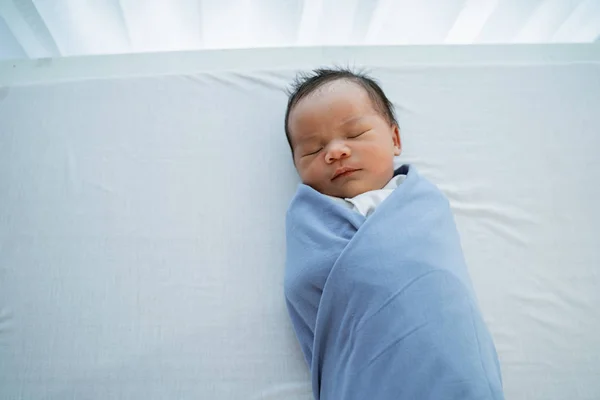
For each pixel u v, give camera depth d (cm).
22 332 77
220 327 78
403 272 61
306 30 134
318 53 107
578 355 76
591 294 82
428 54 108
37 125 95
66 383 74
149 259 84
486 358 58
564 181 92
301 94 84
